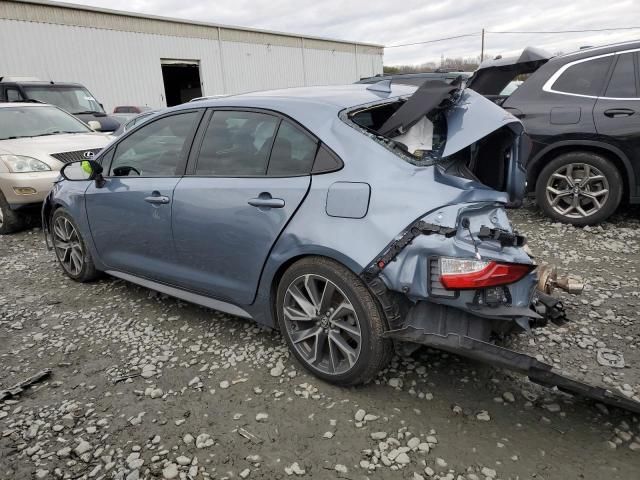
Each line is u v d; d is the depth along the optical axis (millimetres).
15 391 2729
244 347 3104
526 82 5203
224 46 24812
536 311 2461
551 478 1999
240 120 2994
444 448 2182
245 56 26094
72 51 18406
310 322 2693
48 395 2717
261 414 2459
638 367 2701
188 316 3588
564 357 2814
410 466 2094
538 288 2650
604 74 4770
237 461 2172
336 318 2559
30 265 4980
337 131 2586
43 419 2512
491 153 2807
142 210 3373
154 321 3539
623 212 5504
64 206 4098
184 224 3104
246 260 2828
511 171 2816
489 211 2400
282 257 2639
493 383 2617
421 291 2221
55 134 7141
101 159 3846
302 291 2707
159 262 3430
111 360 3055
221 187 2914
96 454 2254
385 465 2105
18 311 3840
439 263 2178
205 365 2930
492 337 2703
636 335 3006
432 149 2564
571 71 4949
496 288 2197
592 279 3807
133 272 3707
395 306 2334
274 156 2779
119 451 2266
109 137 7461
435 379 2668
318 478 2061
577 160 4906
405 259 2238
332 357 2602
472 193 2328
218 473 2113
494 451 2152
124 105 20422
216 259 3000
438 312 2279
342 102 2779
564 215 5090
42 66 17594
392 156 2420
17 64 16938
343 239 2385
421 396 2535
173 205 3152
